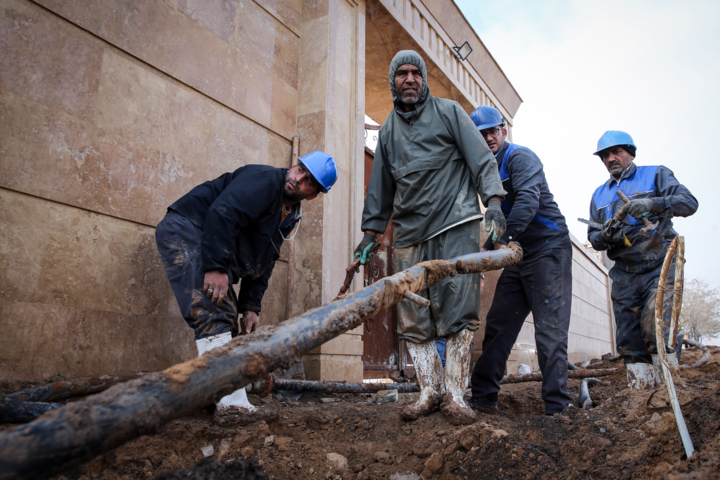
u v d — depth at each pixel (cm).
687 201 294
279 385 305
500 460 199
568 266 314
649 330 288
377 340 545
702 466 158
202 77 336
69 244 248
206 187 255
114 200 271
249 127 377
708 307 2805
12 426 184
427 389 268
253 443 217
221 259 226
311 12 449
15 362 222
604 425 220
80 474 172
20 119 233
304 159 258
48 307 237
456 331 258
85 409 107
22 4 238
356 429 263
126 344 269
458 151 281
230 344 139
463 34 687
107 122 272
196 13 336
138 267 280
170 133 309
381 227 302
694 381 269
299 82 439
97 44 271
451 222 268
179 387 122
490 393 324
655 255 299
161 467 186
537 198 300
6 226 225
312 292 396
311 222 408
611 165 343
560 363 298
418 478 211
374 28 550
